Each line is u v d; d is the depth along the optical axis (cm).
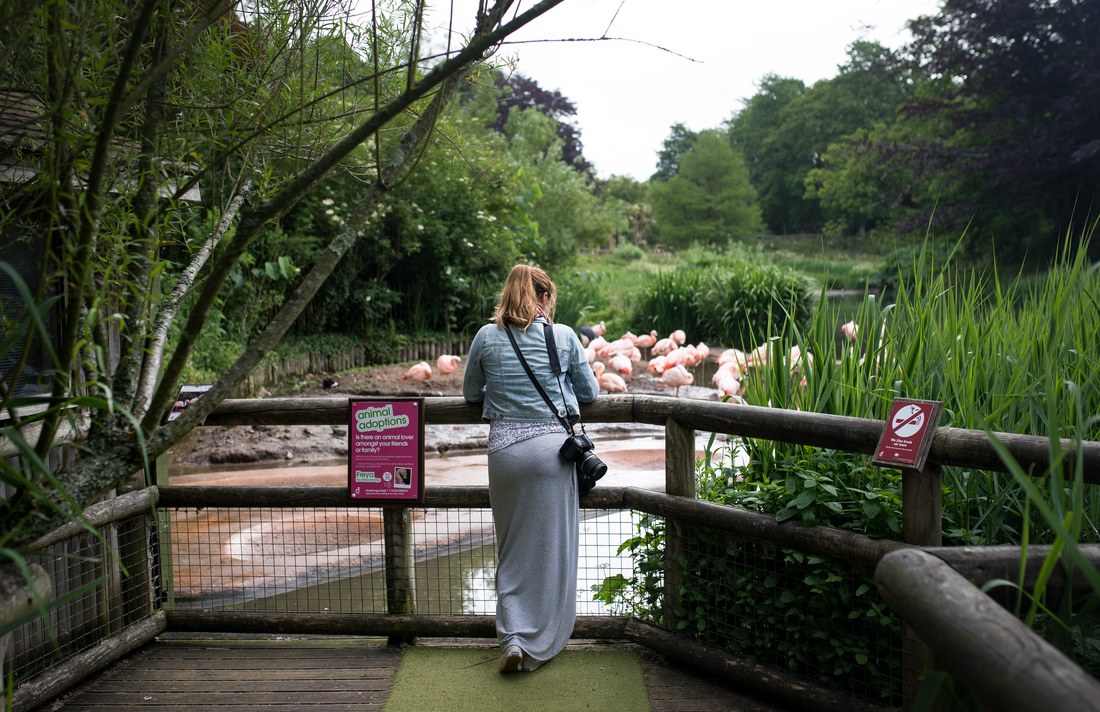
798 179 6034
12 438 151
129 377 220
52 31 193
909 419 262
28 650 313
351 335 1393
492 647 362
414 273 1505
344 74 304
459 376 1298
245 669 343
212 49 261
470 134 1560
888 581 161
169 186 289
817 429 288
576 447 328
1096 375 289
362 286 1402
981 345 317
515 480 329
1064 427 272
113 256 230
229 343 1084
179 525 584
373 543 554
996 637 125
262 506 375
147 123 237
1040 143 1850
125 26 257
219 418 373
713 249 3850
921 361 324
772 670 307
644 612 371
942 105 2184
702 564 335
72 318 184
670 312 1728
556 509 331
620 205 3322
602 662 344
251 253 1109
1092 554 167
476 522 612
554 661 346
